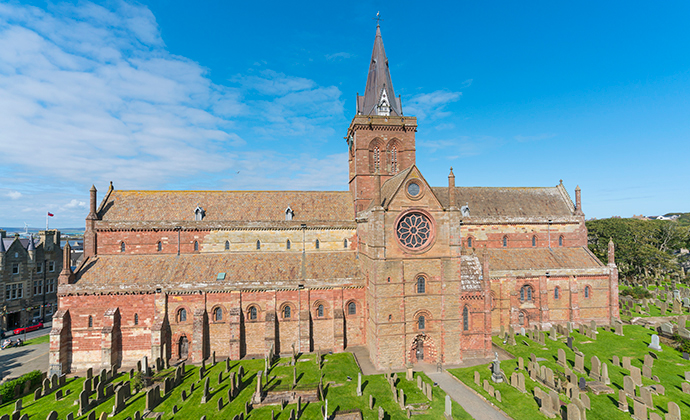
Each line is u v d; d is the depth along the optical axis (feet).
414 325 156.66
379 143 205.57
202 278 172.35
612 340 177.99
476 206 231.09
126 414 116.78
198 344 161.58
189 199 201.67
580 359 140.46
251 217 197.36
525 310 201.98
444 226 160.15
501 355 165.37
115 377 148.05
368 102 214.07
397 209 156.25
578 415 101.35
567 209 238.68
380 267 153.28
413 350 158.30
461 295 164.04
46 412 119.34
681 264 406.21
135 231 183.93
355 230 200.34
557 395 112.68
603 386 126.31
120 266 175.22
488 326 164.86
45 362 174.81
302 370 149.38
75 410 119.75
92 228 180.75
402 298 154.51
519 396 124.16
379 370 150.92
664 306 227.61
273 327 164.76
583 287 211.00
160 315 163.94
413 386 135.03
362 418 112.88
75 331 161.27
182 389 133.08
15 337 221.25
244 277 175.01
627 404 114.52
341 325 171.53
